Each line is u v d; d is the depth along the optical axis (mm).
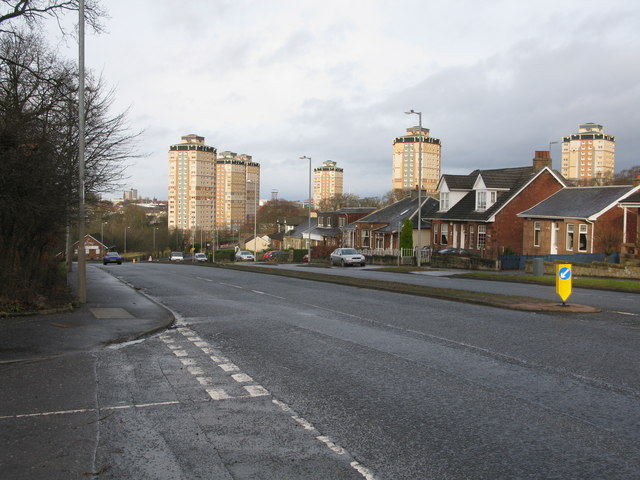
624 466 5148
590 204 40156
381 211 69125
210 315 15930
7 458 5398
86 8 18562
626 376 8320
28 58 17594
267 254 78000
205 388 8008
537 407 6918
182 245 129750
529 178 46562
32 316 14203
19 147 13266
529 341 11172
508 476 4953
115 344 11484
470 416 6613
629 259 31703
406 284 24344
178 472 5094
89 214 19062
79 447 5695
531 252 44062
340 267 47375
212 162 151375
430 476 4969
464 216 49875
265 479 4938
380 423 6398
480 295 19125
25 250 15812
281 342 11539
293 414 6770
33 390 7859
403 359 9742
